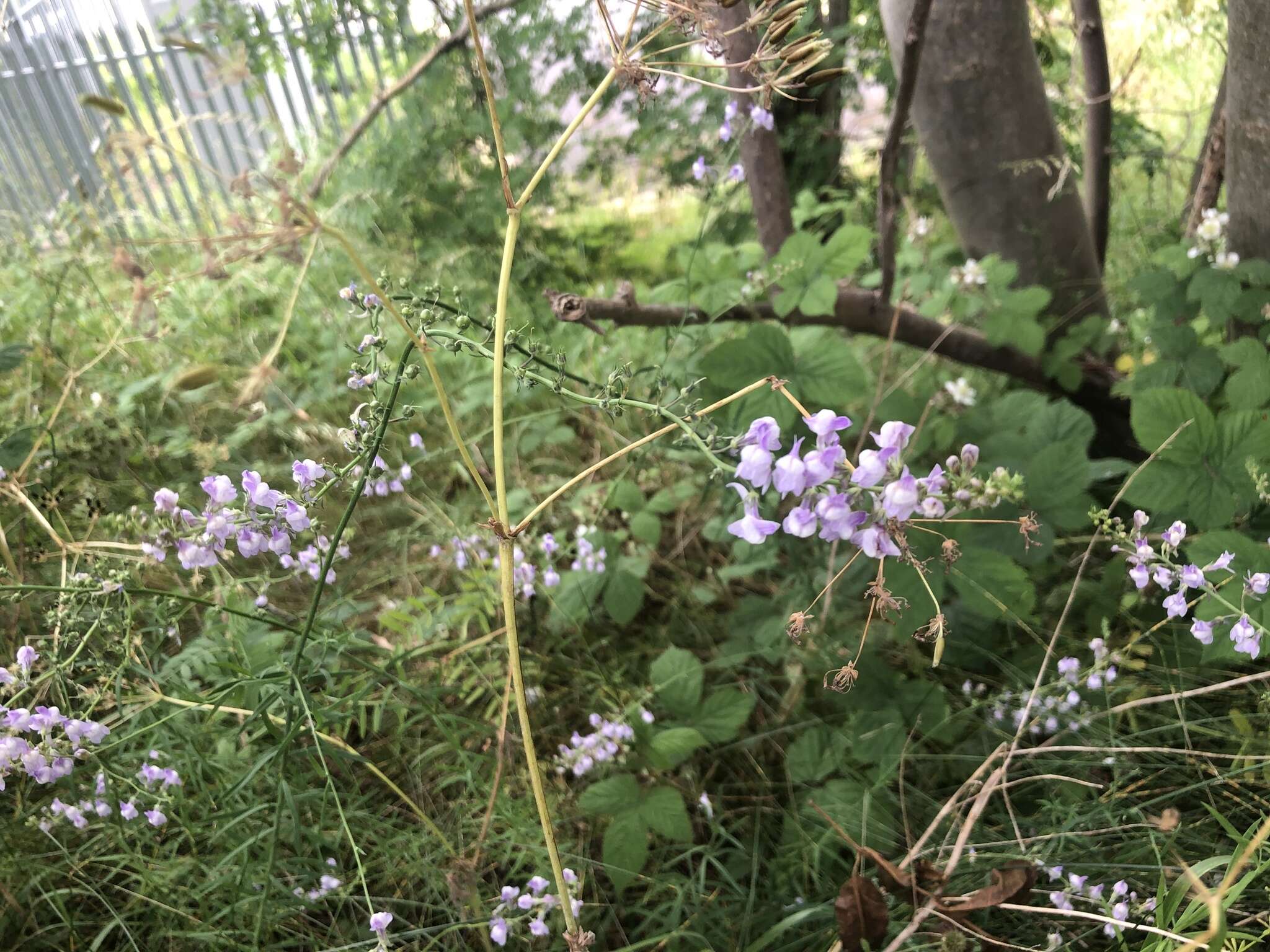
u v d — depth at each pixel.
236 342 0.92
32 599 0.58
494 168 1.07
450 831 0.51
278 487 0.75
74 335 0.92
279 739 0.46
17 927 0.47
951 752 0.55
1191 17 1.08
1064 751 0.51
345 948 0.42
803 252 0.66
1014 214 0.74
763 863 0.51
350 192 1.06
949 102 0.71
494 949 0.47
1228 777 0.46
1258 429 0.53
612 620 0.65
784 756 0.58
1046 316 0.78
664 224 1.30
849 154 1.15
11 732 0.38
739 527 0.29
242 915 0.46
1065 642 0.59
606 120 1.12
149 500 0.70
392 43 1.17
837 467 0.28
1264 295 0.62
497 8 0.86
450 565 0.68
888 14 0.72
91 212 1.00
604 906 0.49
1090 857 0.47
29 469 0.65
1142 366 0.66
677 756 0.52
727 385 0.60
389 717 0.57
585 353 0.87
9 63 1.75
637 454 0.64
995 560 0.53
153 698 0.46
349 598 0.57
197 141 1.50
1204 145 0.85
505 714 0.51
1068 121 0.95
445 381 0.88
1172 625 0.57
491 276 1.03
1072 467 0.57
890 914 0.44
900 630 0.54
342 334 0.88
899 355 0.88
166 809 0.46
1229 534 0.48
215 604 0.44
